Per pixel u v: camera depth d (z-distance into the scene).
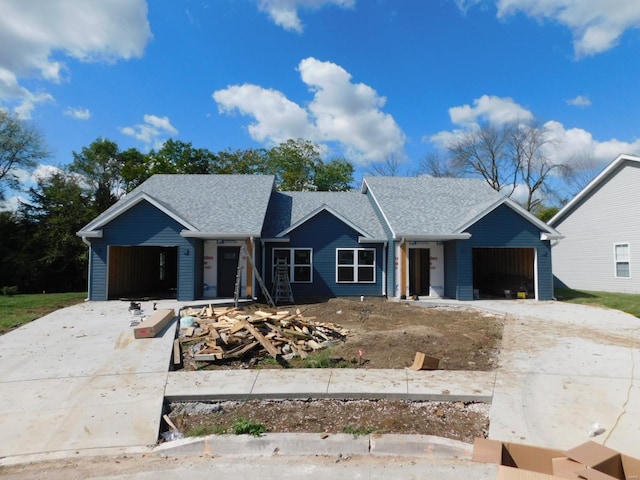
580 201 22.27
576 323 11.35
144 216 15.59
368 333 9.89
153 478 4.04
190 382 6.64
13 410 5.65
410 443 4.60
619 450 4.43
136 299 15.86
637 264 18.92
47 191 30.78
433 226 17.09
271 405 5.91
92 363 7.60
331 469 4.17
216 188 20.03
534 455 4.02
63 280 29.97
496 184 41.94
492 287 20.34
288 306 14.58
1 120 30.39
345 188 43.75
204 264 16.61
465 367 7.39
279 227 18.20
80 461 4.45
